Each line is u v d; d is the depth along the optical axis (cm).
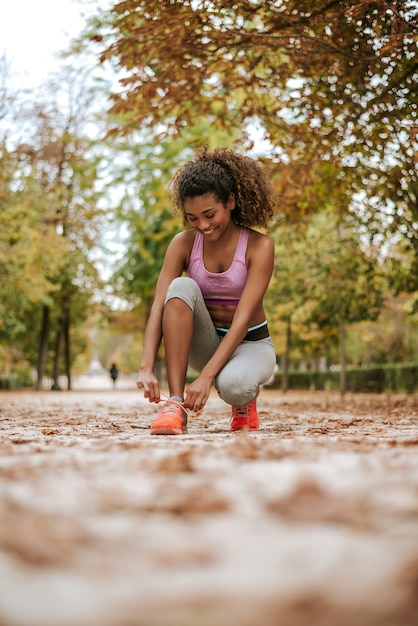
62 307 3584
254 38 844
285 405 1373
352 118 970
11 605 89
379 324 3550
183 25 780
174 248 480
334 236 2178
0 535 121
